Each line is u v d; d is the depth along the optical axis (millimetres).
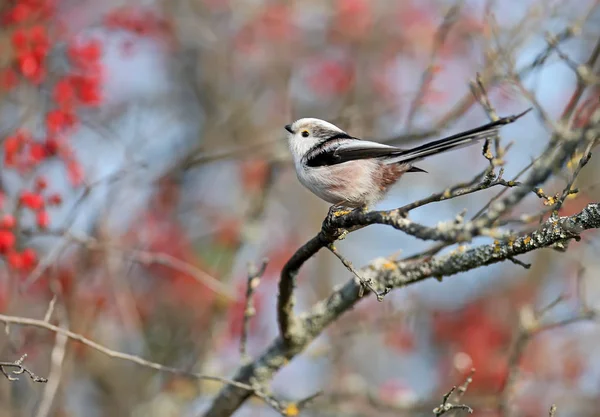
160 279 13688
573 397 13234
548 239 6418
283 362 8719
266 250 14695
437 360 14203
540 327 9586
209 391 11906
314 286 15688
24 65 9508
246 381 8750
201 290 13383
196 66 15953
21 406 10477
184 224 14297
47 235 9602
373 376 14133
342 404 11969
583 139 5449
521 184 5625
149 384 12641
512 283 14656
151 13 13375
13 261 8734
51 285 9586
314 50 15875
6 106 11047
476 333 13930
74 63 10125
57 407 10375
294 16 15734
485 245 7223
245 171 14930
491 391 12891
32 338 10273
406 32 15305
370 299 13547
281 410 7855
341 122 12656
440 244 7992
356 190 9062
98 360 12328
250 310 8891
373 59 15555
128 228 13547
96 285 11758
